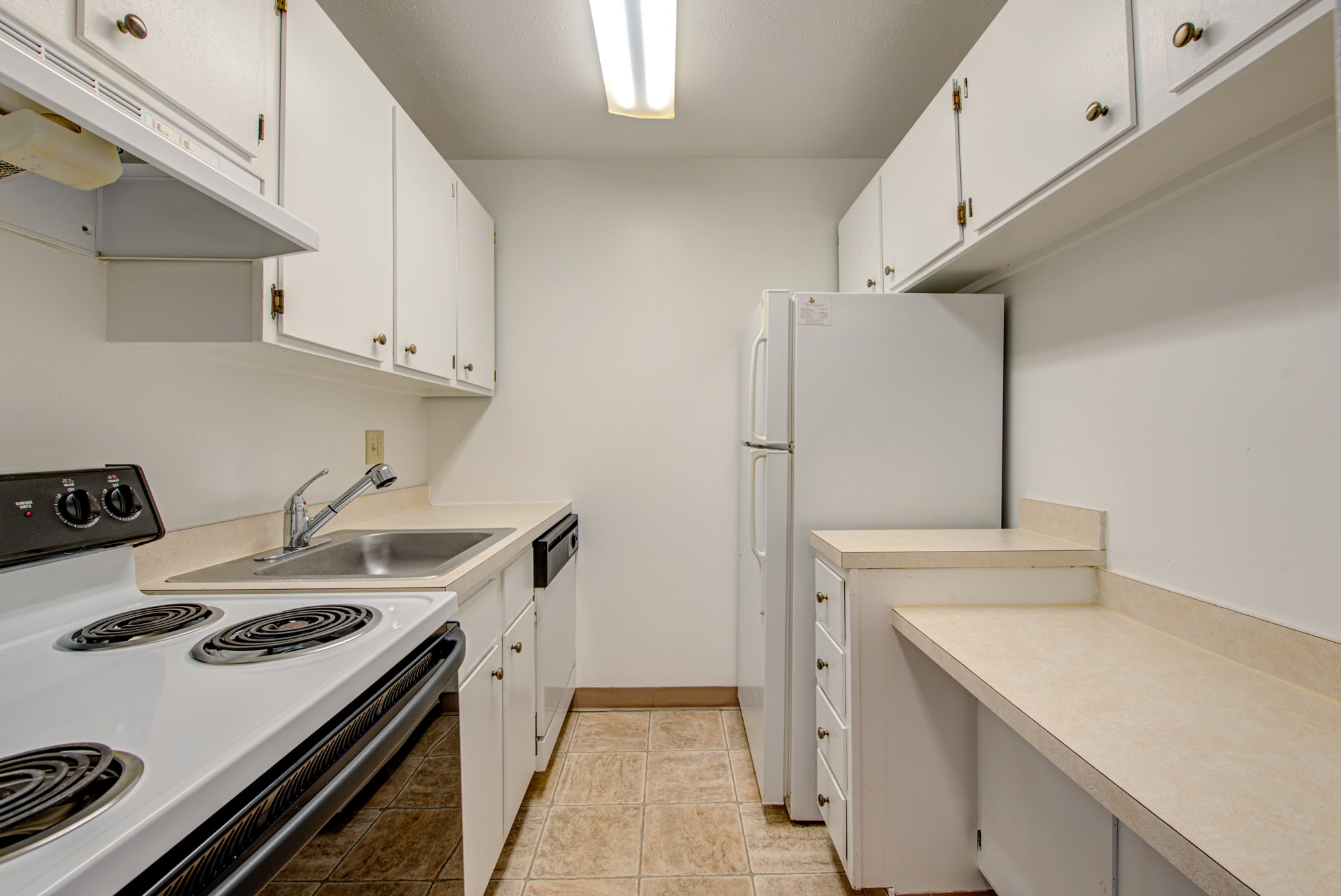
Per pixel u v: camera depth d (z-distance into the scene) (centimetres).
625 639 227
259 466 132
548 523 183
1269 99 74
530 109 191
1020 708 74
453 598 96
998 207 117
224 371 121
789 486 157
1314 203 81
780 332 157
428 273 160
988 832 118
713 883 134
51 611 80
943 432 155
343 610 87
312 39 107
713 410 226
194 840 43
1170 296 105
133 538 90
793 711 157
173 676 63
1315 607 81
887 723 121
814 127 203
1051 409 139
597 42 152
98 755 46
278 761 53
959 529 153
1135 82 83
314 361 123
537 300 227
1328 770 60
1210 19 70
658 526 226
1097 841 88
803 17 148
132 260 95
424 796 84
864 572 120
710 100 186
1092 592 121
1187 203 101
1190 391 101
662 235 227
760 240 226
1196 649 95
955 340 155
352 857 64
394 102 141
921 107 190
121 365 99
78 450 92
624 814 159
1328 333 80
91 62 67
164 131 77
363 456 178
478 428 226
